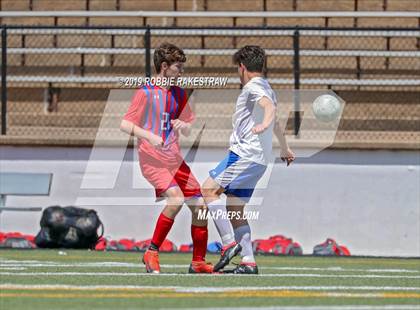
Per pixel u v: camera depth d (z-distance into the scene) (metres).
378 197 44.66
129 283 25.27
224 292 22.91
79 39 62.44
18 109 58.81
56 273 28.78
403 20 62.38
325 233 44.62
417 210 44.56
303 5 63.06
